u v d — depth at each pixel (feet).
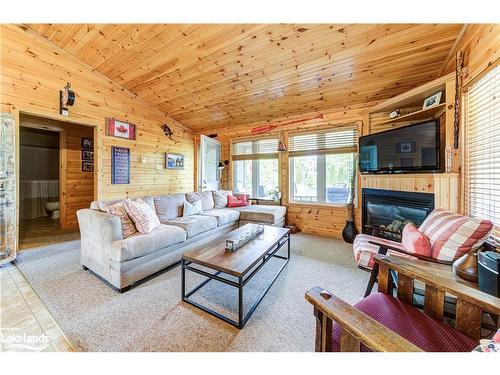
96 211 7.13
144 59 10.10
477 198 6.00
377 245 6.32
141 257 6.62
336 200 12.54
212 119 15.38
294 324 4.82
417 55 7.73
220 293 6.10
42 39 9.47
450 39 6.88
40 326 4.66
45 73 9.59
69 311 5.18
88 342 4.23
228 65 9.70
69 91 10.02
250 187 15.69
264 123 14.74
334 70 9.12
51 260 8.27
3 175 8.00
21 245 10.02
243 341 4.30
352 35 7.25
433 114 8.73
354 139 11.71
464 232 4.92
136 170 13.41
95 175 11.56
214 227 10.23
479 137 5.91
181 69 10.49
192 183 17.51
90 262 7.01
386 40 7.28
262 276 7.19
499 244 4.99
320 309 2.66
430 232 5.66
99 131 11.57
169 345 4.18
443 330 2.97
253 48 8.48
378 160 9.39
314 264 8.25
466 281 4.13
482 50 5.57
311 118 12.97
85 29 8.80
